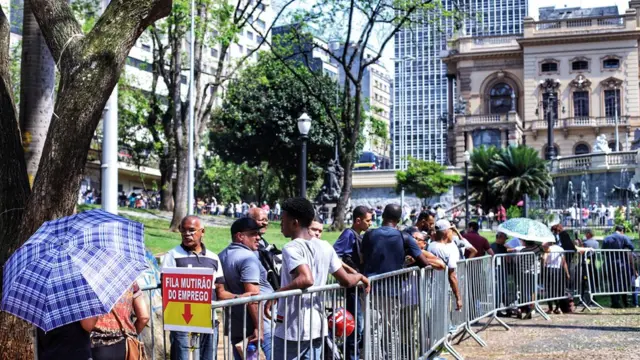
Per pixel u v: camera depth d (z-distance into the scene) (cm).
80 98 584
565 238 1373
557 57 6681
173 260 610
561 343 967
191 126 2456
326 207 3775
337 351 566
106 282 415
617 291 1401
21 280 412
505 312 1274
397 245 718
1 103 662
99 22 604
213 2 2297
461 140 6569
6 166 657
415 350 720
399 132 14450
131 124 3675
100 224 443
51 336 413
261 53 3009
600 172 4331
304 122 1731
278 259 803
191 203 2419
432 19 2872
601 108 6594
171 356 586
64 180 591
